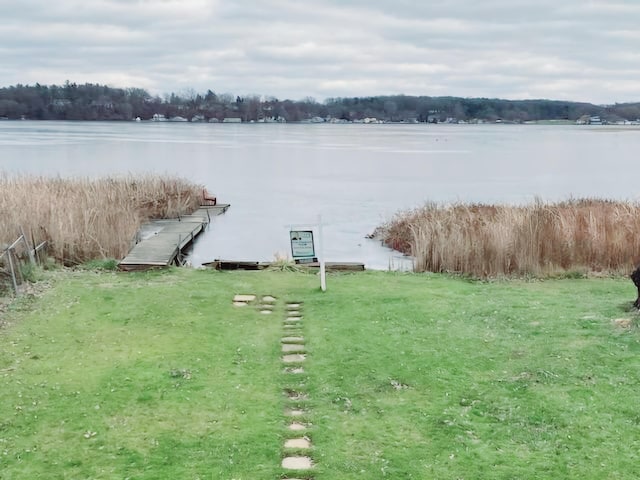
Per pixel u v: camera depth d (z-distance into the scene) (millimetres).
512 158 68688
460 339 9094
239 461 5836
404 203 32156
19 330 9445
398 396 7246
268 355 8570
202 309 10758
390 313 10461
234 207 30453
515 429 6430
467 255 14078
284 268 14273
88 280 12688
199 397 7168
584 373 7695
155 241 17516
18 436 6246
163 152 70750
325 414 6789
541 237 14312
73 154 62844
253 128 194000
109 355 8477
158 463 5793
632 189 38219
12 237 13633
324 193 36844
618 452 5984
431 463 5824
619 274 13945
